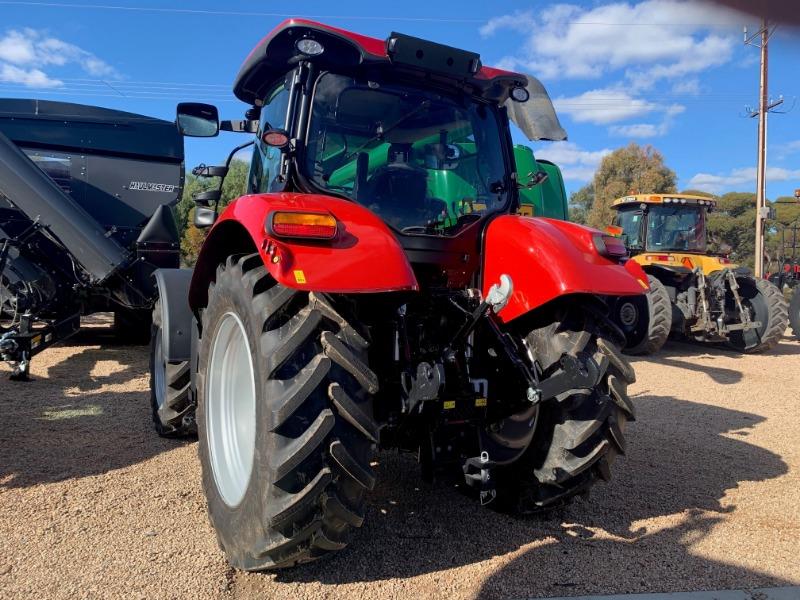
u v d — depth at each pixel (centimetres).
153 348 427
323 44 278
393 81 296
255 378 221
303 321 211
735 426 488
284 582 236
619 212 1141
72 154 745
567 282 251
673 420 504
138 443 397
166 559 250
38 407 476
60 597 221
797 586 241
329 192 278
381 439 269
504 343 269
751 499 332
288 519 204
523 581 241
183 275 395
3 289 592
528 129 344
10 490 316
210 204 358
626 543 277
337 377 211
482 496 254
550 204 759
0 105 723
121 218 768
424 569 248
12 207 634
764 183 1977
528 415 281
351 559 254
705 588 238
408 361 250
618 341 272
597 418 262
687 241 1063
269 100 321
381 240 223
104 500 307
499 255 281
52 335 590
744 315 900
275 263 206
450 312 276
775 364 831
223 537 245
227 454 264
